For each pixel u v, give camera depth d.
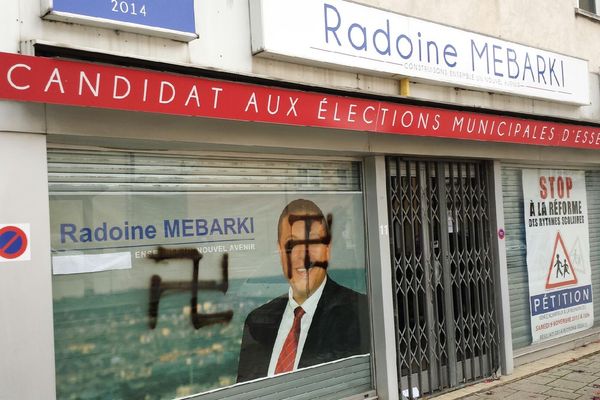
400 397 5.80
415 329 6.01
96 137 3.95
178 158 4.65
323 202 5.57
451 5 6.44
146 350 4.39
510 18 7.17
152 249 4.46
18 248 3.59
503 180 7.33
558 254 8.02
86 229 4.15
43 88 3.41
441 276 6.32
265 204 5.16
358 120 4.86
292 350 5.25
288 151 5.14
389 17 5.53
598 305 8.66
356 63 5.23
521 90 6.89
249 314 4.98
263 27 4.62
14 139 3.61
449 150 6.22
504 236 7.01
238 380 4.88
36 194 3.68
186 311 4.62
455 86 6.23
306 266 5.40
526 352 7.39
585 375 6.80
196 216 4.72
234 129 4.60
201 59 4.45
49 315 3.69
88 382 4.11
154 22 4.09
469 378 6.54
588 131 7.25
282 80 4.69
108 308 4.22
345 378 5.61
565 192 8.21
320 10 5.00
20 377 3.57
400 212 5.98
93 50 3.75
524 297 7.48
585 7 8.79
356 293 5.76
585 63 7.91
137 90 3.72
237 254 4.95
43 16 3.71
